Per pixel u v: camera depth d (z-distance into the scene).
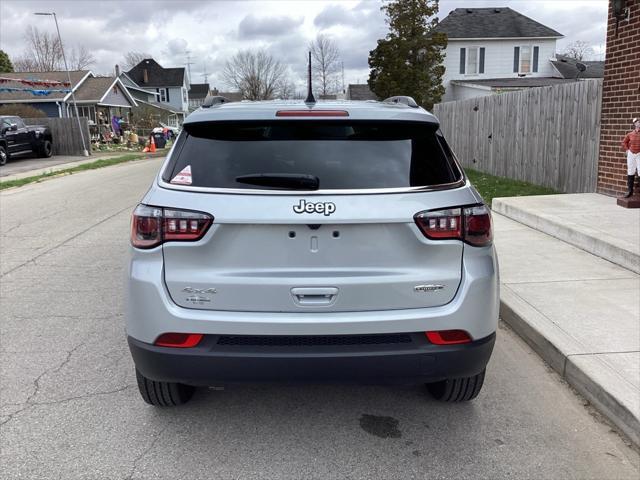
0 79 27.75
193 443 3.22
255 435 3.31
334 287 2.84
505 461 3.05
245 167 2.95
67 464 3.01
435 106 19.19
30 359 4.32
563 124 10.33
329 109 3.10
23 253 7.76
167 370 2.91
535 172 11.55
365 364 2.85
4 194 14.12
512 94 12.59
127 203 12.22
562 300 5.07
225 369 2.86
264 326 2.82
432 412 3.57
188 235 2.83
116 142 37.19
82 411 3.56
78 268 6.96
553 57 39.88
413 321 2.85
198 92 95.50
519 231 7.91
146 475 2.93
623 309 4.82
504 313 5.02
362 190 2.87
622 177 8.54
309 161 2.97
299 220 2.78
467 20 40.25
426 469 2.98
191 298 2.87
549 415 3.52
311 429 3.38
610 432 3.33
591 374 3.66
